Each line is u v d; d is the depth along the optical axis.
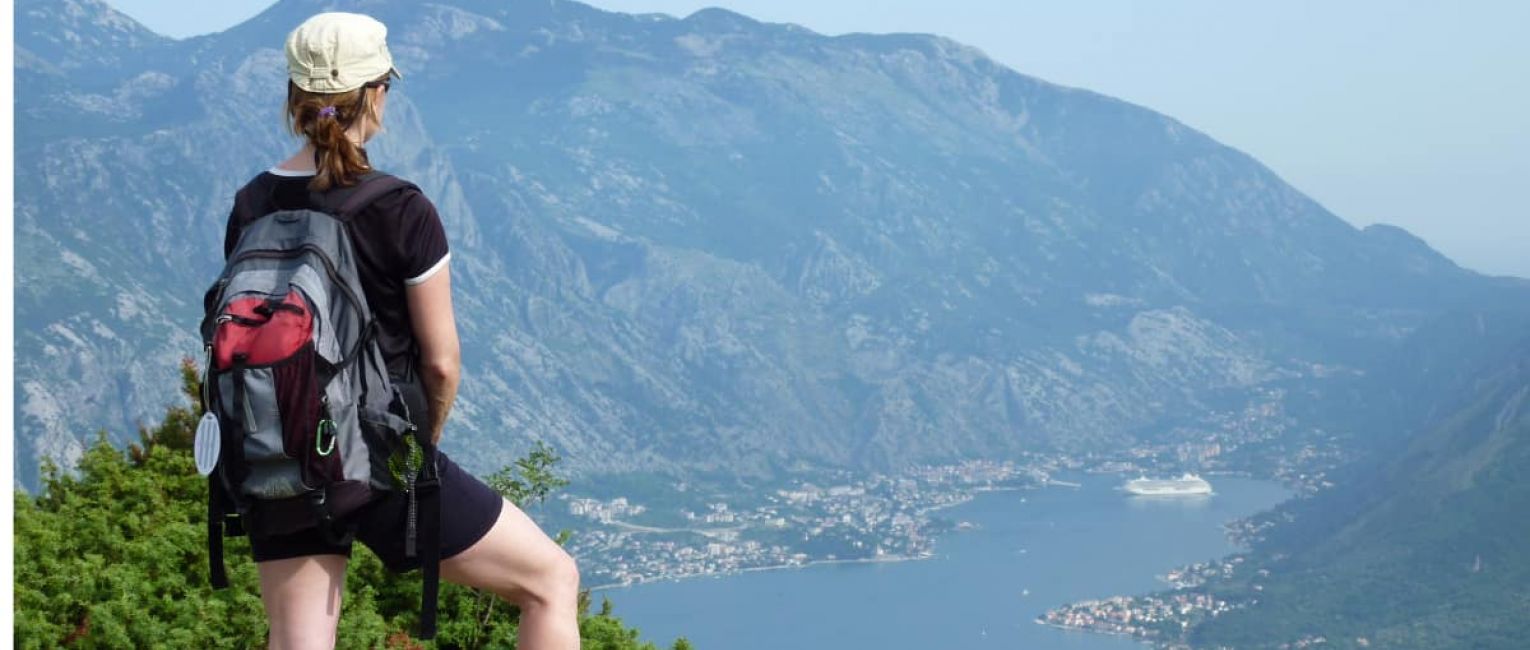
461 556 3.10
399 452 3.00
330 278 2.94
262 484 2.87
